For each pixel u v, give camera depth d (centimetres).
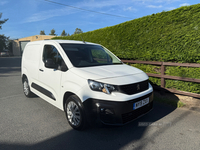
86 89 267
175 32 448
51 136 275
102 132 290
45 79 371
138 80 297
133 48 564
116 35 646
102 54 405
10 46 4588
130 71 329
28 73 460
